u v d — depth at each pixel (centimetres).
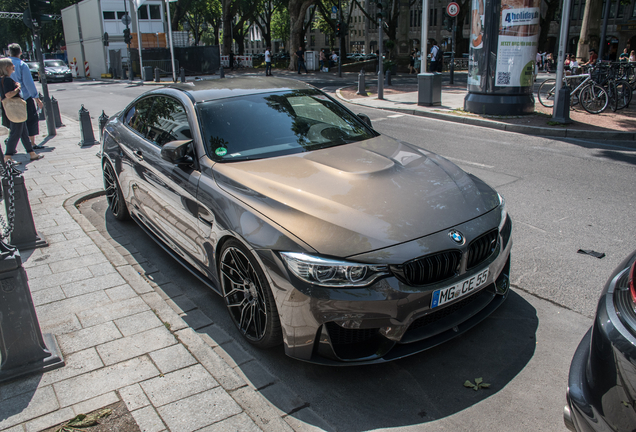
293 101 418
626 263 197
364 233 263
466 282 275
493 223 296
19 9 5641
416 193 300
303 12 3550
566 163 760
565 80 1314
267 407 258
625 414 164
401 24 3253
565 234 480
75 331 329
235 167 334
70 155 866
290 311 263
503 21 1157
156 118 434
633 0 4800
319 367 297
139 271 424
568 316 341
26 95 873
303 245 260
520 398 265
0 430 245
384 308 253
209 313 359
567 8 1034
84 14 4022
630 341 165
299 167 329
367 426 249
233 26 5016
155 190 403
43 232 503
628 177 672
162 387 272
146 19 3991
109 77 3647
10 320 278
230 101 396
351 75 3100
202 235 337
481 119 1153
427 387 277
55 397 267
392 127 1117
